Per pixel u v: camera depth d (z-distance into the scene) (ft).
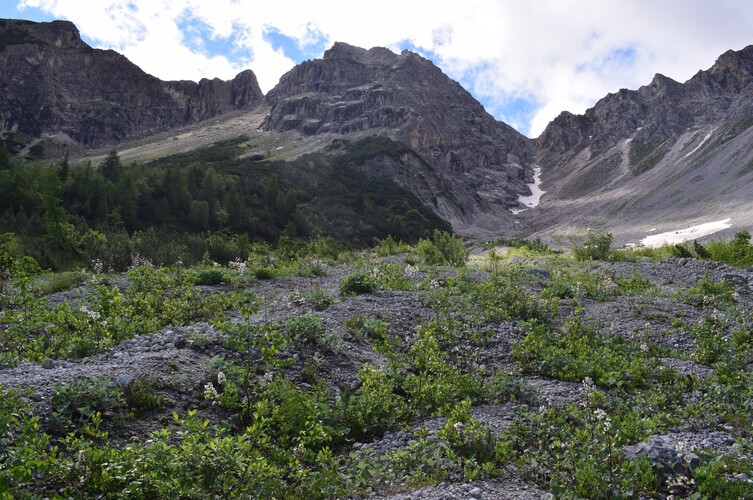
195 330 40.06
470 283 64.69
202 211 300.40
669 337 47.50
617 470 21.95
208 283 67.10
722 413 30.63
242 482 20.33
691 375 37.29
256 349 35.27
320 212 407.03
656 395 33.60
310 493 21.53
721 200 429.79
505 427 28.12
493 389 34.01
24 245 119.96
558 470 23.13
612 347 44.57
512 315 52.11
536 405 32.19
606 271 78.74
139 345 37.14
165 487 18.99
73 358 34.96
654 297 61.52
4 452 20.21
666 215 460.96
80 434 23.84
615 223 508.12
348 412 29.17
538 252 156.66
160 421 26.45
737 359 40.96
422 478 22.91
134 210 272.10
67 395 25.21
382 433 28.78
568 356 40.52
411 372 37.35
